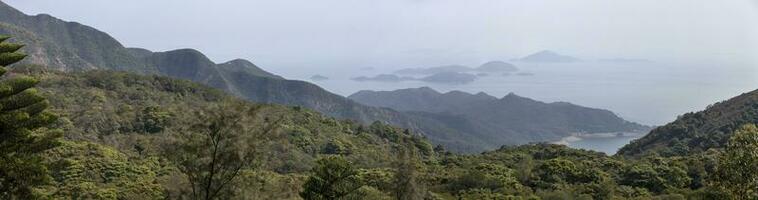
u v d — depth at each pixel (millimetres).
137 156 59375
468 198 48062
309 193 32344
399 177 33219
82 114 79312
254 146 18953
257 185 19312
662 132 101875
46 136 25047
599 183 51719
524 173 57469
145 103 98312
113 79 115062
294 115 105625
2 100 22984
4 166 22125
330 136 97625
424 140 117750
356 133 113312
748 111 88188
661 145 95250
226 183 18891
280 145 20484
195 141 18531
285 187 20328
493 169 60094
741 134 18484
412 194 33031
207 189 18797
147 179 50188
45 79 102625
